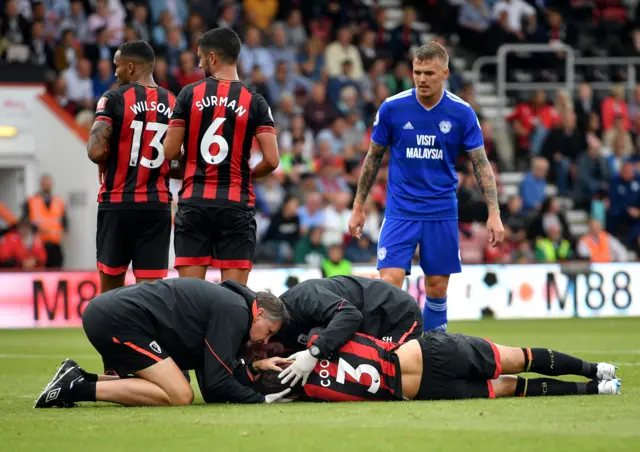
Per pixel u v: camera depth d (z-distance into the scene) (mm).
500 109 72938
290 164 63031
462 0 77625
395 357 22031
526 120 70875
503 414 19750
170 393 21938
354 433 17703
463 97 71250
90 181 60406
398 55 73312
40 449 16875
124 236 26609
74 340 45625
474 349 22359
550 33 76875
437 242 29578
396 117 29188
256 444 16906
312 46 70125
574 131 70562
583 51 78062
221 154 25797
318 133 66438
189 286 22219
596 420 18969
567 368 22812
